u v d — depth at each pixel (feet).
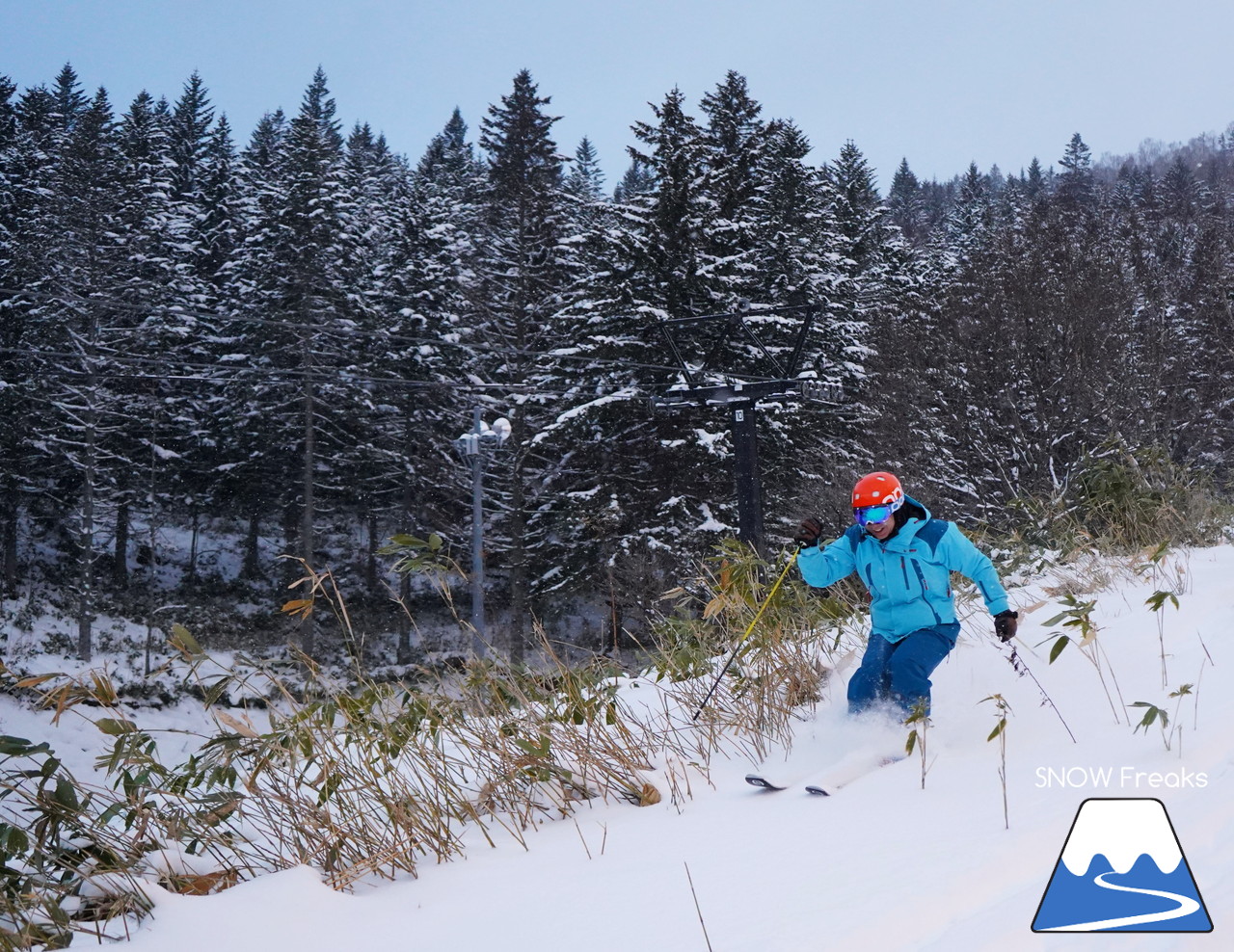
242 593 110.73
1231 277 99.60
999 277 81.92
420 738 14.84
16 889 9.23
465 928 9.13
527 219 96.27
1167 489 32.99
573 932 8.70
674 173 79.66
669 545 71.41
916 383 80.07
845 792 12.36
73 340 94.22
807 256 91.04
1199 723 13.15
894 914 8.01
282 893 9.87
